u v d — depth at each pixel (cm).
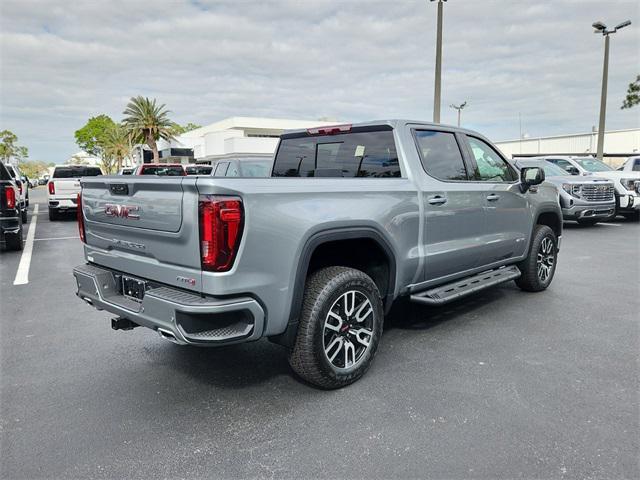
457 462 260
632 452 267
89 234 386
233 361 400
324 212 326
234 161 1180
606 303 557
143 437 288
